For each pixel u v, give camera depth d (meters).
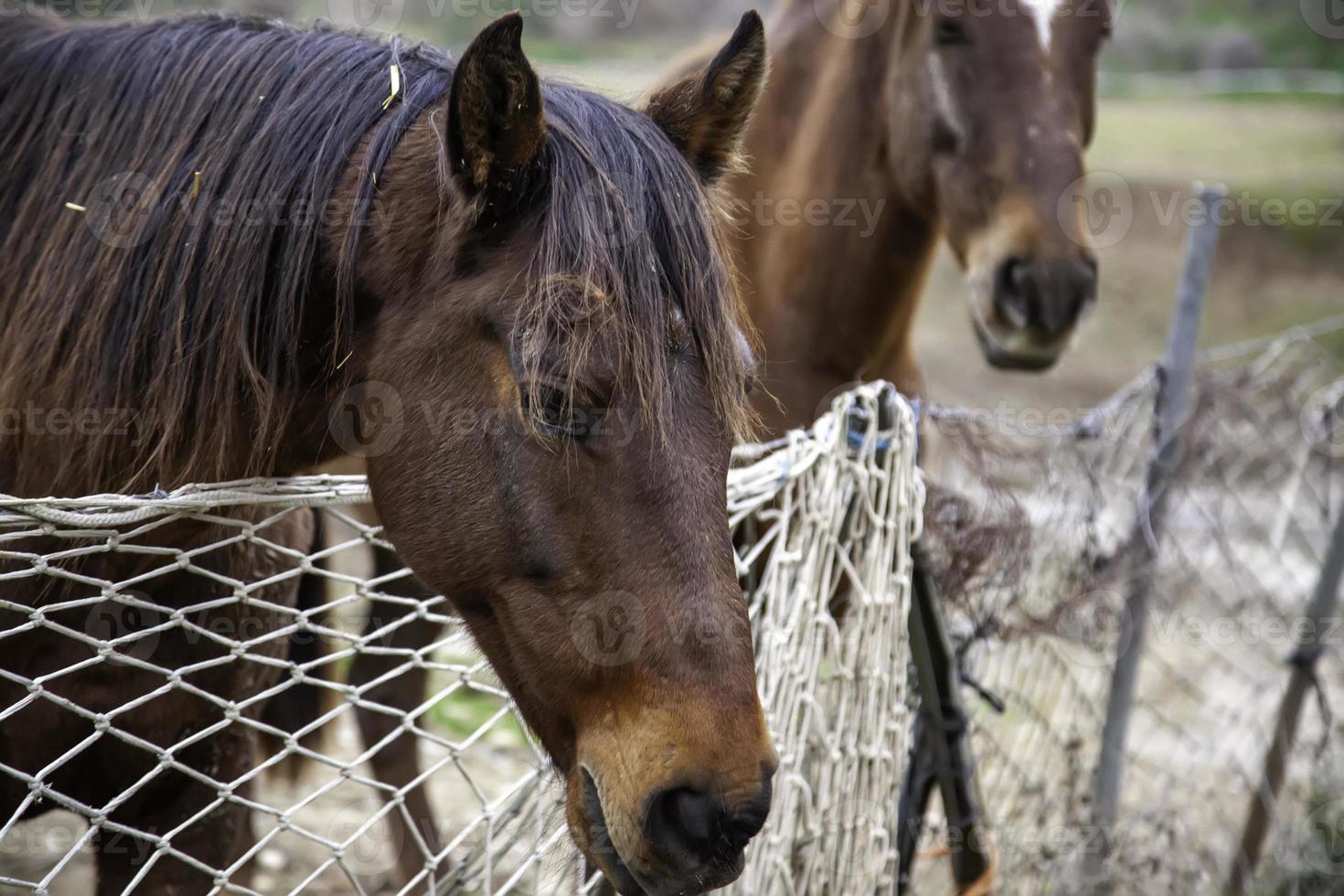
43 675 1.93
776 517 2.33
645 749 1.57
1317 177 13.09
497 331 1.64
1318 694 3.96
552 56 10.55
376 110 1.89
